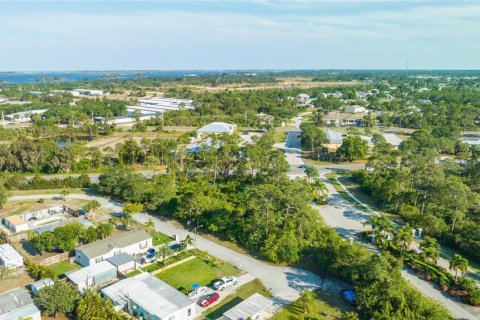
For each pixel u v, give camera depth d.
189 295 60.19
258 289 63.38
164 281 65.50
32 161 131.00
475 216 85.44
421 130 172.38
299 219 74.69
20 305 55.47
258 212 77.50
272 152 119.31
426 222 84.25
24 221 88.06
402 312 52.38
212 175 119.44
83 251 70.69
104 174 110.94
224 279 64.12
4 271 66.06
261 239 76.50
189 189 102.81
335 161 149.75
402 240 73.19
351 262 64.62
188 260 72.75
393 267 58.88
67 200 106.44
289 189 81.19
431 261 70.88
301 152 162.75
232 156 120.56
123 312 55.44
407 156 119.75
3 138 173.12
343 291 61.09
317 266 70.56
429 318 51.56
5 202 100.38
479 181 106.50
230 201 96.38
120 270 68.06
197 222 88.38
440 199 89.12
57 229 75.56
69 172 133.12
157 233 84.94
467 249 75.81
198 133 178.25
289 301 60.16
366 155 156.12
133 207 91.81
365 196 109.25
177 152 137.88
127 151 140.25
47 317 55.38
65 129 185.88
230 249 77.62
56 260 72.81
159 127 195.62
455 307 58.84
